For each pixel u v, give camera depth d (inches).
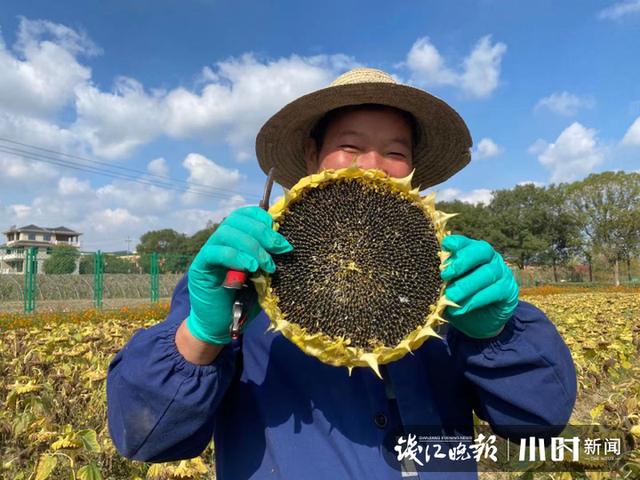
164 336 25.4
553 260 1029.2
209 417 25.6
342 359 23.5
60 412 67.8
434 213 25.8
